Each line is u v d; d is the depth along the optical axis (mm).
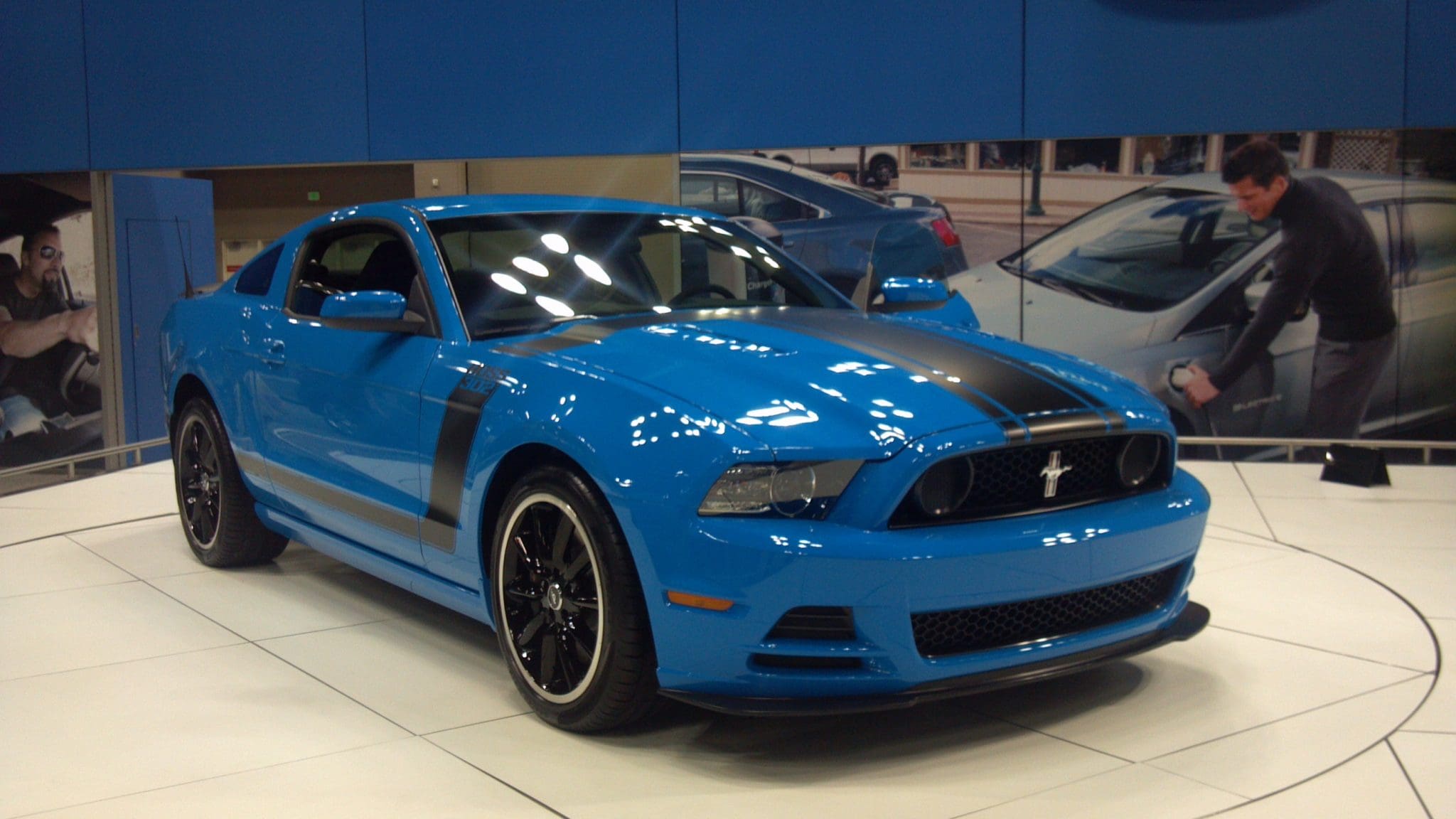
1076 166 6426
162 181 8391
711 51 6828
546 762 2277
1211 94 6215
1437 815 1981
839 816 2020
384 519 2943
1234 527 4426
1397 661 2840
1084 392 2396
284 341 3334
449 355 2727
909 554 2047
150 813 2053
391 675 2828
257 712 2566
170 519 4777
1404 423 6238
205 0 7605
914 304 3348
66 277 8188
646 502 2135
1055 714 2512
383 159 7398
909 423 2143
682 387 2260
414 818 2029
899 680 2117
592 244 3127
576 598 2361
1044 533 2170
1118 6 6246
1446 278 6109
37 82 8016
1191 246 6336
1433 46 5980
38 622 3303
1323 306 6230
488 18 7117
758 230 6879
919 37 6527
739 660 2107
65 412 8312
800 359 2408
